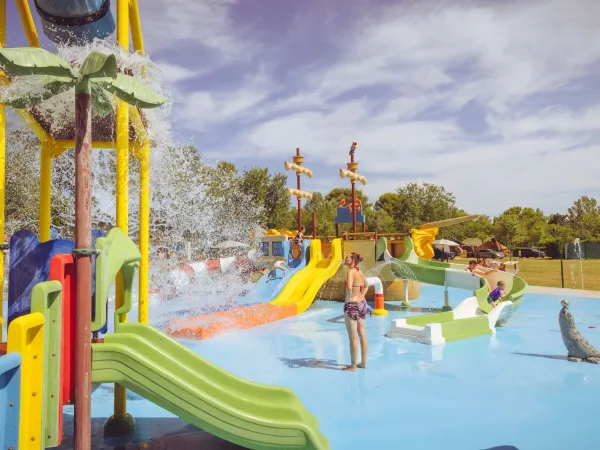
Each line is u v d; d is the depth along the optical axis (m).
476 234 63.81
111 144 5.77
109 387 6.67
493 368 7.28
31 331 2.79
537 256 54.44
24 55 2.58
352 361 7.28
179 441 4.60
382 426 4.97
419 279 14.21
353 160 18.11
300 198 18.41
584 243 52.16
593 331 10.30
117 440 4.61
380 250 15.72
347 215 18.17
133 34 5.07
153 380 3.56
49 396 2.96
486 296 11.47
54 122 4.99
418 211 57.69
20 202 15.23
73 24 4.27
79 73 2.91
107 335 3.83
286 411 3.98
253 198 34.84
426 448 4.41
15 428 2.54
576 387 6.27
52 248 3.82
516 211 97.69
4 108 3.77
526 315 12.67
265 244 15.84
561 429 4.83
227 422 3.69
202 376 3.99
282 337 9.92
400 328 9.78
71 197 16.14
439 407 5.56
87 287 3.06
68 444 4.45
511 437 4.64
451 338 9.42
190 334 9.70
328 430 4.87
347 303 7.37
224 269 21.53
